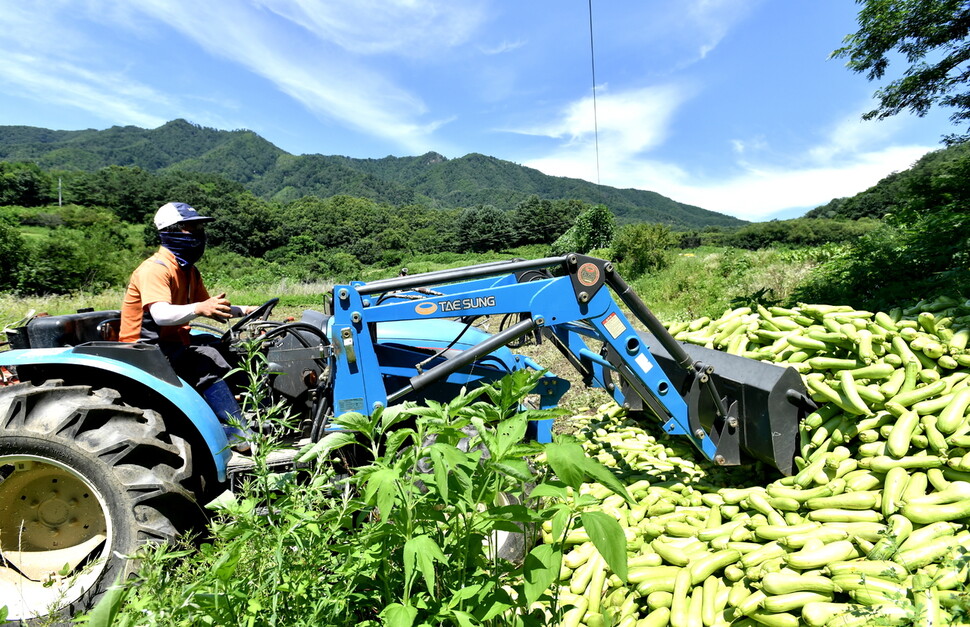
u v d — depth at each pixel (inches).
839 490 116.4
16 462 114.8
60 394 118.3
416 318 130.6
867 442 123.6
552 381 162.9
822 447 130.0
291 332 144.0
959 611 77.7
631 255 905.5
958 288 165.6
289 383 143.5
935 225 262.7
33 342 135.2
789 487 124.3
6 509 117.5
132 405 126.6
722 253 742.5
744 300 338.6
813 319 160.6
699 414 149.6
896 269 248.7
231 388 144.1
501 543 121.3
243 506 63.8
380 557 60.5
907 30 349.7
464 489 55.2
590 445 181.0
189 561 74.9
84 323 143.9
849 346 143.0
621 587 112.2
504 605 56.8
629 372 141.9
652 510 137.3
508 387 62.7
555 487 56.9
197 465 125.5
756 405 138.3
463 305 131.0
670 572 112.7
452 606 55.4
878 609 82.8
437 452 53.2
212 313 126.6
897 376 127.5
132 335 131.6
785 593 95.0
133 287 132.7
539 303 132.6
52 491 119.2
